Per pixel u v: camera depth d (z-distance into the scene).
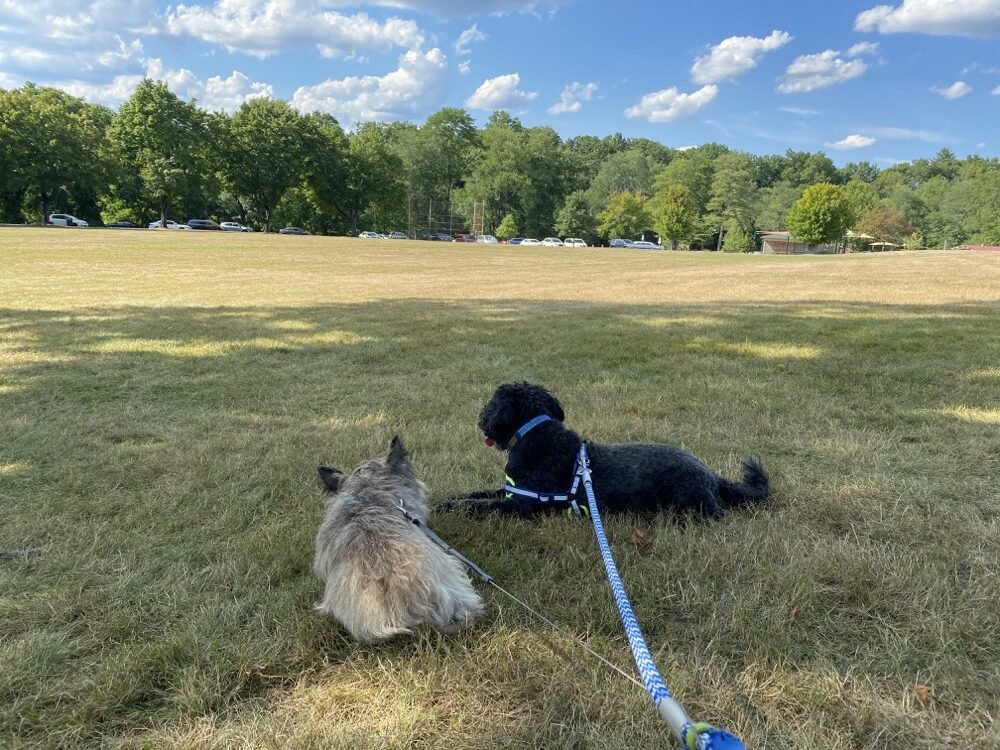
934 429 5.00
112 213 77.06
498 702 2.15
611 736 1.97
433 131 98.94
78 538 3.35
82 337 9.58
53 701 2.18
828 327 10.09
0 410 5.86
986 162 130.88
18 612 2.68
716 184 97.62
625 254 53.44
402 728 2.03
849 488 3.86
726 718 2.04
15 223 69.19
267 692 2.25
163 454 4.62
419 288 19.39
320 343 9.15
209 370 7.47
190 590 2.86
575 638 2.44
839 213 81.75
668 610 2.68
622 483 3.49
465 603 2.56
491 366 7.62
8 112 60.41
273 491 3.97
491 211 106.38
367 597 2.37
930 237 107.19
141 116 67.50
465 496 3.85
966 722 2.01
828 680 2.19
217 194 74.62
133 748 1.99
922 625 2.49
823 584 2.82
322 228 88.31
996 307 12.70
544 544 3.28
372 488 2.89
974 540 3.21
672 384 6.65
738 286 19.58
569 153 116.94
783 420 5.33
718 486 3.68
